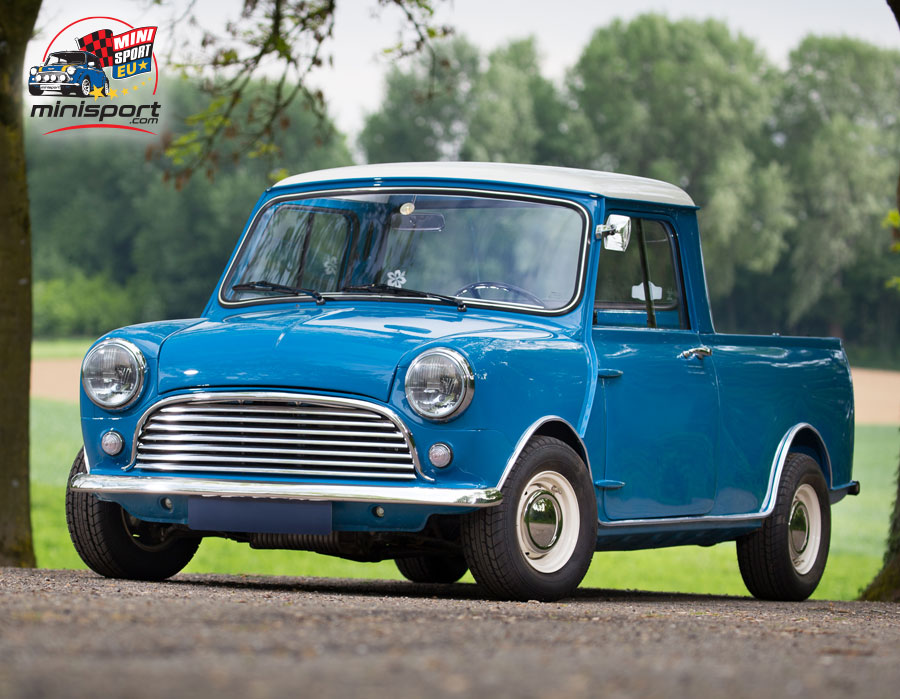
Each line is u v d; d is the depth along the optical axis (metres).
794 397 21.91
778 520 21.36
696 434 19.27
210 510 16.22
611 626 12.27
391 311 17.80
